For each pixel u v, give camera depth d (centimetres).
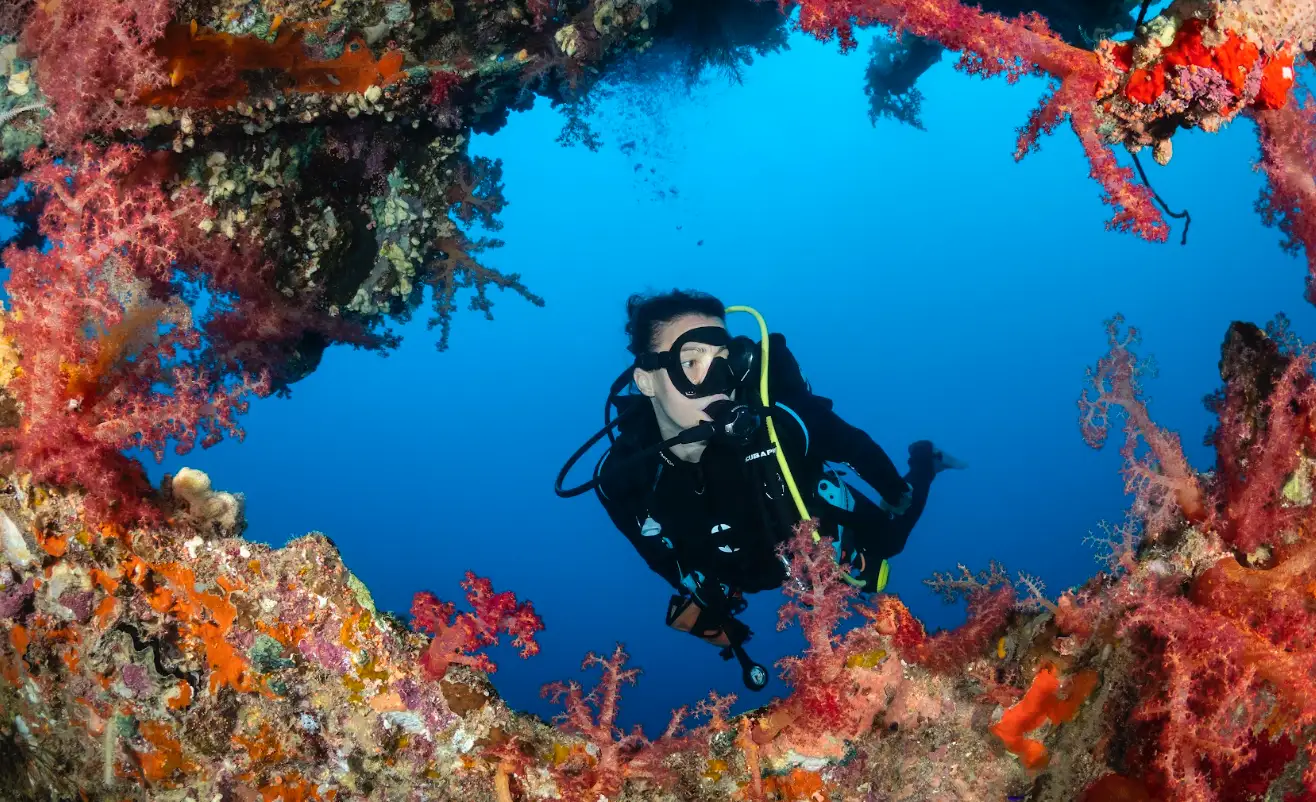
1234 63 167
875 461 339
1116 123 187
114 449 195
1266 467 183
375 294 368
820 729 207
